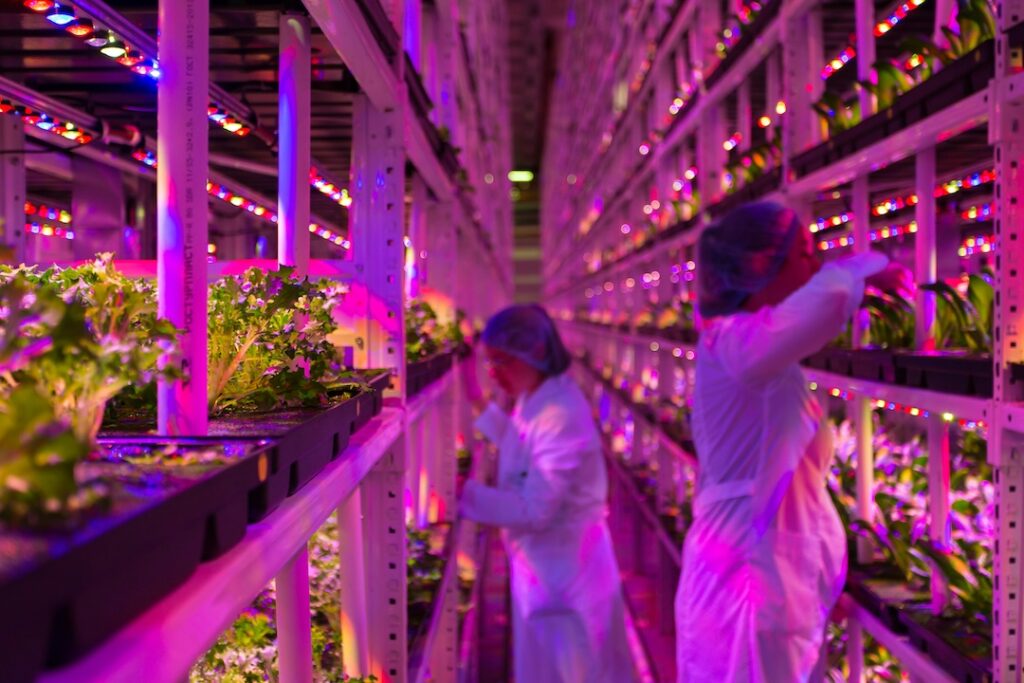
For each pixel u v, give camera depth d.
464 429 4.43
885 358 1.92
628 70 6.77
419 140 2.09
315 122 2.06
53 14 1.18
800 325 1.75
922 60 2.00
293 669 1.14
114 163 2.05
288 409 1.08
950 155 2.08
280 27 1.36
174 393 0.83
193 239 0.82
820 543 1.91
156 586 0.53
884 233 2.86
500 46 9.52
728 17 3.76
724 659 1.93
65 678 0.43
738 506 1.92
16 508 0.45
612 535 6.14
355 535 1.46
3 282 0.87
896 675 2.26
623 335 6.73
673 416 4.73
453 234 3.26
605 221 8.45
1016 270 1.44
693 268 4.55
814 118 2.63
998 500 1.47
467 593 3.56
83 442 0.47
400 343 1.69
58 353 0.59
